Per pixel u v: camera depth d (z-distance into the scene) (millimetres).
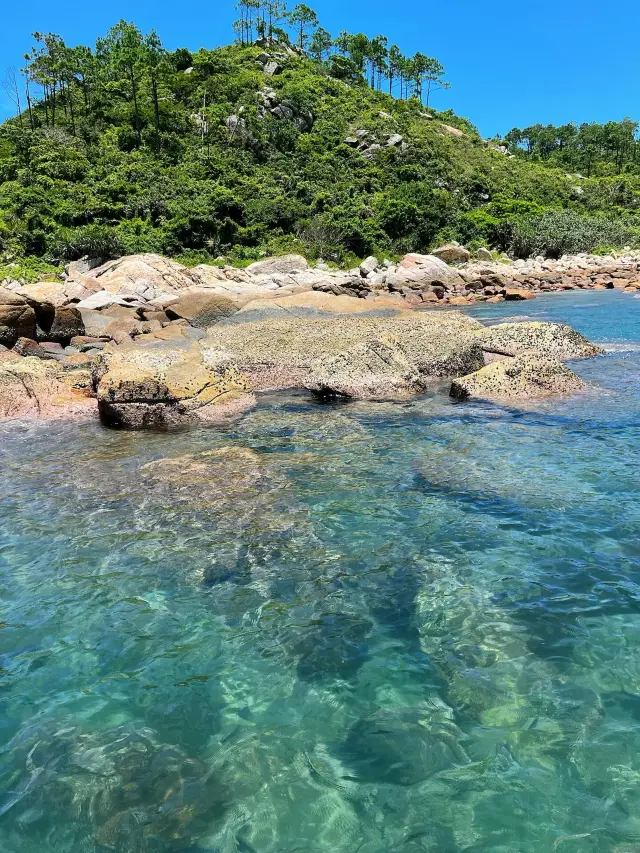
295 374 12141
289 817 2689
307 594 4469
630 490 6059
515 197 72625
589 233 56812
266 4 102875
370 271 43281
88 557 5078
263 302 18094
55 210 50219
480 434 8195
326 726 3209
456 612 4176
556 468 6762
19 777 2918
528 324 13766
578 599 4258
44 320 14758
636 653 3678
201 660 3771
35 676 3650
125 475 6996
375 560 4918
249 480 6719
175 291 31734
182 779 2893
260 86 81188
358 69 106062
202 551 5145
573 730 3109
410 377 10938
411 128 86000
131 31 82625
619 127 109000
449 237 56531
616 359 12906
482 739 3078
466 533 5309
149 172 56531
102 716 3316
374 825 2641
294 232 54562
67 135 64750
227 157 63625
